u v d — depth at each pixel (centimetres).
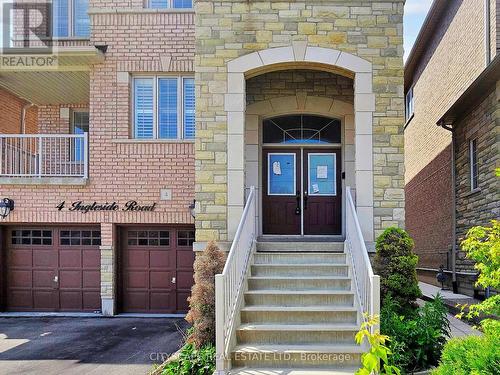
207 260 710
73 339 882
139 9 1152
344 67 848
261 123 1029
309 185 1034
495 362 376
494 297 491
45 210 1123
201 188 846
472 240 534
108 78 1143
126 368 704
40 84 1232
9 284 1153
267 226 1027
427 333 594
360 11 853
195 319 673
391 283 708
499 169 531
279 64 859
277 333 658
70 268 1148
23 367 712
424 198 1664
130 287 1142
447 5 1399
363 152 836
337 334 655
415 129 1833
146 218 1115
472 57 1186
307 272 796
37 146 1348
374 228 825
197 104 855
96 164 1127
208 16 864
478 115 1101
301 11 856
